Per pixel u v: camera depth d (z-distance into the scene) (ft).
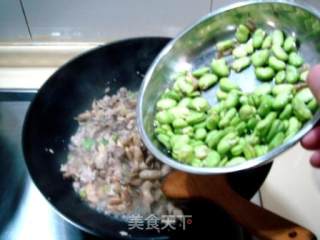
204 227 1.28
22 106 1.76
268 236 1.12
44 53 1.88
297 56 1.23
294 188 1.48
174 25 1.79
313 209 1.41
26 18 1.77
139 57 1.73
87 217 1.38
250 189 1.29
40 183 1.38
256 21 1.32
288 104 1.14
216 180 1.28
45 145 1.57
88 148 1.63
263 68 1.27
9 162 1.61
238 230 1.30
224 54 1.37
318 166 1.15
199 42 1.36
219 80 1.32
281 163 1.55
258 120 1.17
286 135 1.09
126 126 1.67
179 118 1.25
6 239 1.38
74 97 1.72
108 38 1.85
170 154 1.22
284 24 1.28
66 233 1.39
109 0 1.70
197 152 1.16
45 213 1.45
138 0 1.70
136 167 1.51
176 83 1.32
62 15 1.76
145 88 1.28
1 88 1.79
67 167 1.56
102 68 1.73
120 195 1.46
